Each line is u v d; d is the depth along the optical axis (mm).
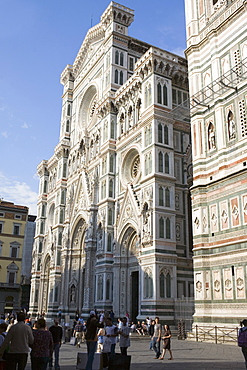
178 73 43781
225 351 21734
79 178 58688
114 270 43469
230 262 27031
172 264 36812
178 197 40125
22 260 89438
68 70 72188
